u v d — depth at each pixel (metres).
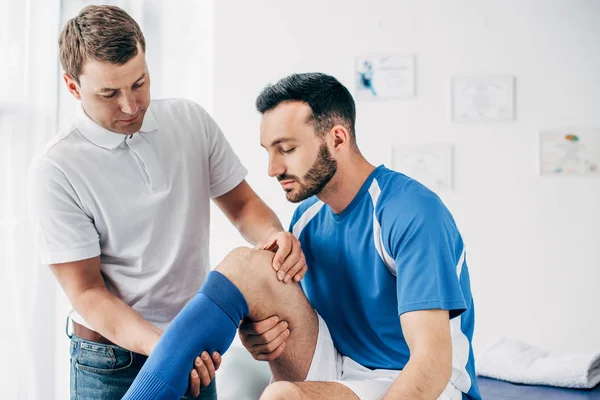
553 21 3.43
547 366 2.12
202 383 1.35
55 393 3.09
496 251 3.46
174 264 1.77
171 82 3.60
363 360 1.53
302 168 1.44
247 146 3.64
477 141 3.48
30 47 3.13
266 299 1.43
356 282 1.50
